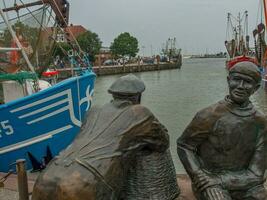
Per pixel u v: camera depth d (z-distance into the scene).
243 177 3.65
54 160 3.17
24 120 7.85
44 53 9.96
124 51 73.19
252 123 3.64
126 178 3.47
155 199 3.55
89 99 8.57
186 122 17.47
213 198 3.51
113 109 3.42
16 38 8.59
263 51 33.75
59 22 9.94
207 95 28.89
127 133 3.26
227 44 66.62
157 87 36.47
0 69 9.13
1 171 8.16
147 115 3.38
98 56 56.41
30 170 8.18
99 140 3.21
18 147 8.00
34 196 3.08
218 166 3.76
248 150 3.70
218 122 3.66
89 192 2.96
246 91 3.53
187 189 4.73
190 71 70.31
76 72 9.52
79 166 3.02
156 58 78.94
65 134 8.27
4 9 8.97
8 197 5.70
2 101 8.94
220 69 80.06
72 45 10.22
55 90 7.93
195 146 3.87
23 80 8.73
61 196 2.92
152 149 3.54
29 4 10.09
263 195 3.67
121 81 3.51
